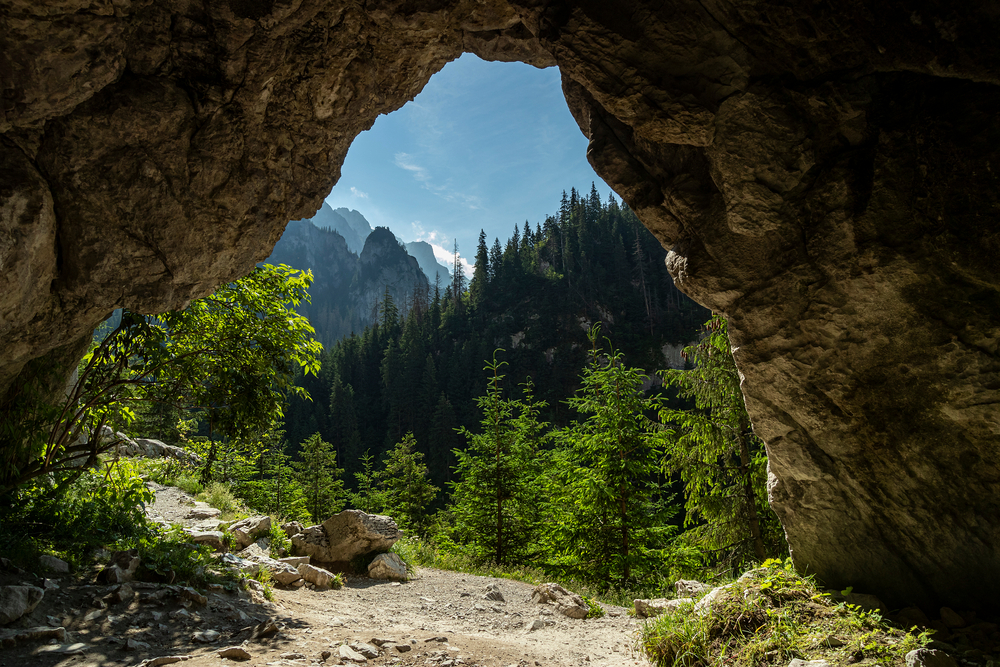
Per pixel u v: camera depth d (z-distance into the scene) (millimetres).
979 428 4426
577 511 15406
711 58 5090
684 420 14281
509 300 118375
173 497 13664
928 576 5070
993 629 4477
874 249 4641
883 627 4652
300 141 6621
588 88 5625
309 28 5855
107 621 5270
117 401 8695
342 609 7766
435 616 8008
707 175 5656
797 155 4992
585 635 7094
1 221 4566
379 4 5863
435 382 93938
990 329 4230
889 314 4715
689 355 14484
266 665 4746
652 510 14859
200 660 4664
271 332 8883
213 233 6191
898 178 4480
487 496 18297
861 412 5070
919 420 4742
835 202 4820
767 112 4996
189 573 6902
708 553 14469
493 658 5645
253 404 8789
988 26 3914
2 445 6727
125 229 5562
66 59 4621
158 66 5293
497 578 12430
